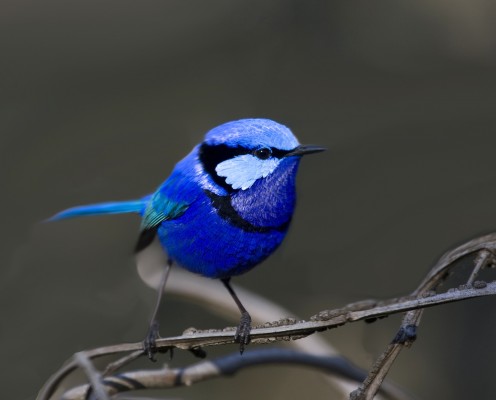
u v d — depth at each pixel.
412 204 13.69
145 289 12.62
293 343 7.38
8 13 15.11
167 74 14.68
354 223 13.64
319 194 13.95
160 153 14.19
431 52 14.85
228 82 14.61
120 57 14.80
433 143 14.18
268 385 11.70
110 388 6.23
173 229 8.41
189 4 15.05
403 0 14.94
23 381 11.82
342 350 11.81
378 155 14.25
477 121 14.34
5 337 12.17
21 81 14.65
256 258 8.33
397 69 14.82
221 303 8.47
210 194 8.09
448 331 12.00
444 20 14.83
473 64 14.73
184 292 8.64
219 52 14.73
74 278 12.90
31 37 14.90
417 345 11.95
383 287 12.86
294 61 14.75
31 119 14.40
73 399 6.13
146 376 6.38
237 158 8.03
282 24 14.76
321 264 13.21
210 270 8.45
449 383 11.68
